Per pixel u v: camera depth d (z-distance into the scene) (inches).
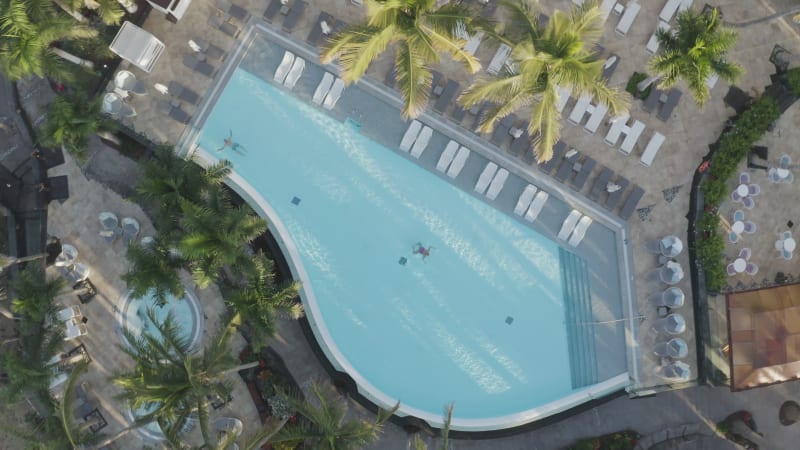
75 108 713.0
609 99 650.8
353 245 869.8
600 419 896.3
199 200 706.8
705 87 697.0
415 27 626.8
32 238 855.1
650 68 721.0
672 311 869.2
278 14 848.9
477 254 881.5
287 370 864.9
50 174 853.8
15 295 833.5
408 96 652.1
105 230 831.1
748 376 819.4
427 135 845.8
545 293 884.0
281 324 871.1
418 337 874.1
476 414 870.4
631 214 868.6
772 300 828.0
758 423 904.9
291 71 840.3
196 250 627.2
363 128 865.5
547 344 882.1
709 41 680.4
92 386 836.0
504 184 871.7
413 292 874.8
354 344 866.1
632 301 870.4
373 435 690.8
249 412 845.8
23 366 679.1
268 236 867.4
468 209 874.8
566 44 615.8
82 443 696.4
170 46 847.7
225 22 848.3
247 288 693.3
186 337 844.0
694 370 875.4
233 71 855.1
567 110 864.9
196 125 849.5
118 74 818.2
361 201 872.3
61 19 689.0
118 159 860.0
